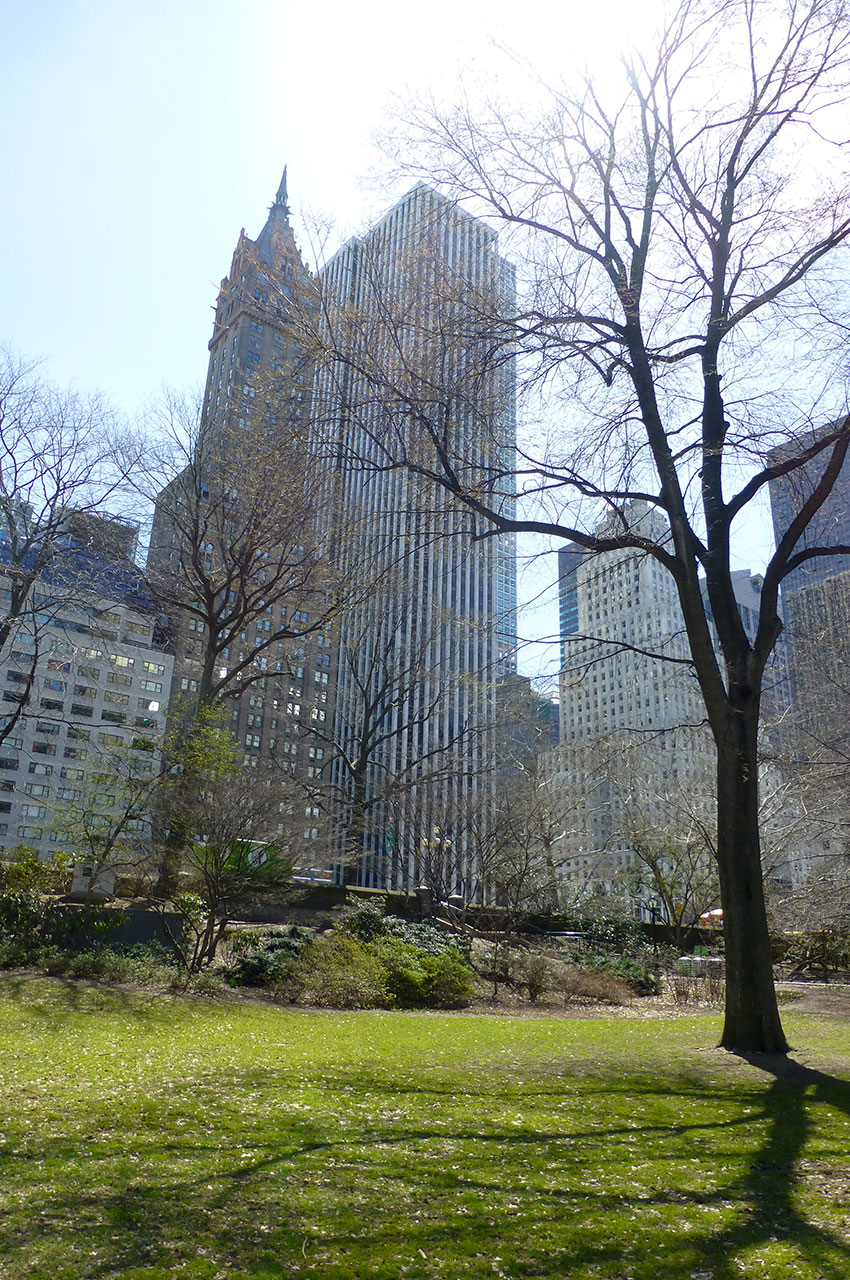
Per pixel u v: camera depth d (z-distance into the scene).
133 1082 7.90
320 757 74.88
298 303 14.88
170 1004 13.37
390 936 20.27
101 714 75.06
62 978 14.57
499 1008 18.55
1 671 67.81
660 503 13.26
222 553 29.52
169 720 23.50
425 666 40.16
